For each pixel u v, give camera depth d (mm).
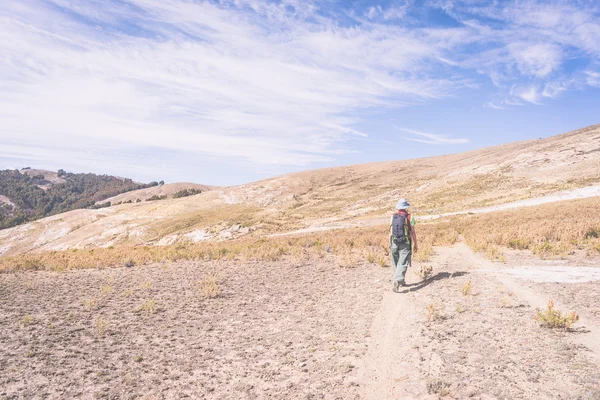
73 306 8695
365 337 5766
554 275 8789
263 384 4531
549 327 5328
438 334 5414
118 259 17188
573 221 19703
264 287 10086
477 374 4102
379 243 18141
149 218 131125
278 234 62562
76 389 4652
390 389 4082
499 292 7488
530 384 3773
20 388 4699
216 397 4309
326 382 4426
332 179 158000
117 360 5535
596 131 104312
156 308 8234
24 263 16391
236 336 6363
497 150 139500
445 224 32062
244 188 155500
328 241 20359
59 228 139375
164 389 4586
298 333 6254
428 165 156625
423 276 9695
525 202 51531
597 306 6141
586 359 4176
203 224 105500
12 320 7664
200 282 10875
